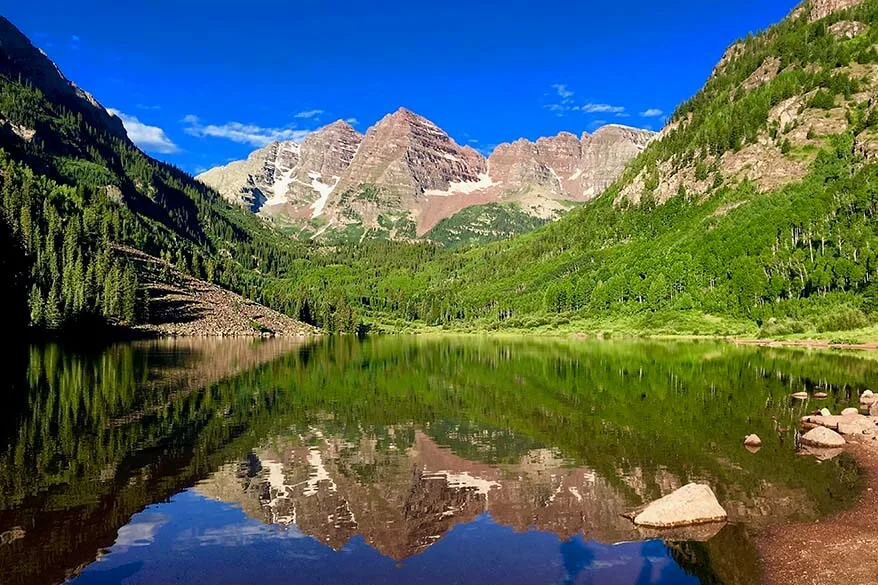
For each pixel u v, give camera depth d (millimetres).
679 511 20641
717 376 64250
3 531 19484
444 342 163625
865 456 29391
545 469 28141
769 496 23375
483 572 16594
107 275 149375
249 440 34625
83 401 46938
